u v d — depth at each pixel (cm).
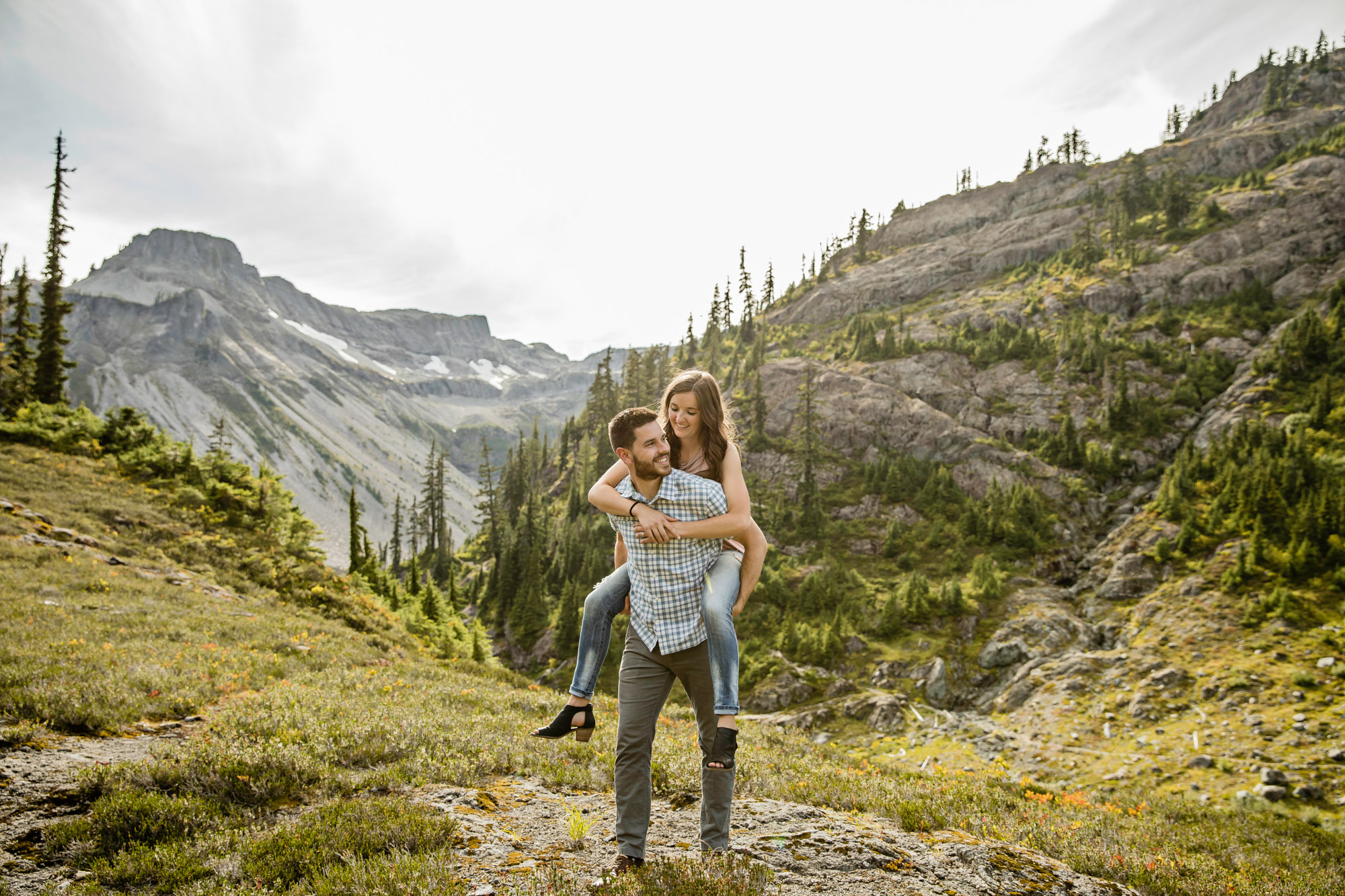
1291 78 19288
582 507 10838
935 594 6531
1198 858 654
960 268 16450
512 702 1052
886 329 14125
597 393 14775
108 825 402
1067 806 823
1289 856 800
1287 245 11594
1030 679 4881
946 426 10244
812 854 386
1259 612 4716
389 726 694
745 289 17700
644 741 336
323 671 1159
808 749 1062
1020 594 6488
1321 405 7419
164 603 1486
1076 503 8350
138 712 702
